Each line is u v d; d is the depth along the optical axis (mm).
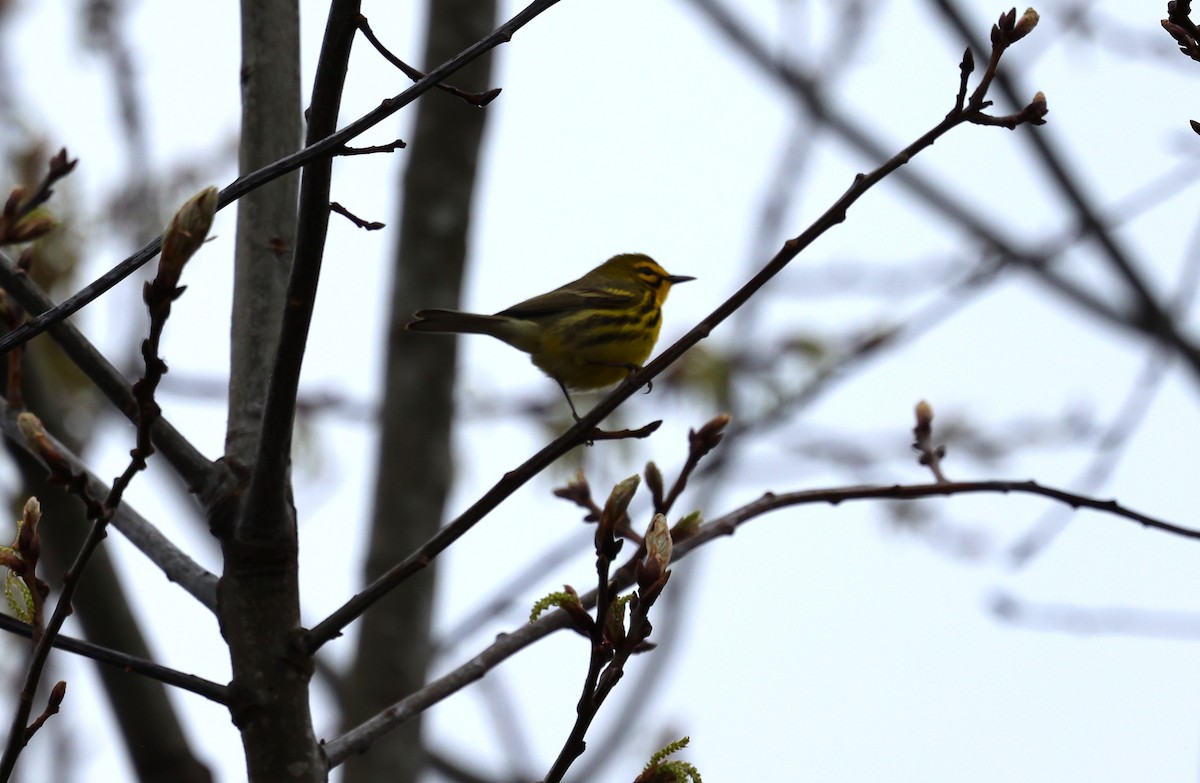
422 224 13680
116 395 7789
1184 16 7105
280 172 6535
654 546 6449
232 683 7355
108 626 10242
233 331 8500
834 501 9195
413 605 12703
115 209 15602
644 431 7590
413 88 6711
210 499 7676
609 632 6473
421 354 13359
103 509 6332
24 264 8508
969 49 7426
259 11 9266
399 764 12242
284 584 7504
